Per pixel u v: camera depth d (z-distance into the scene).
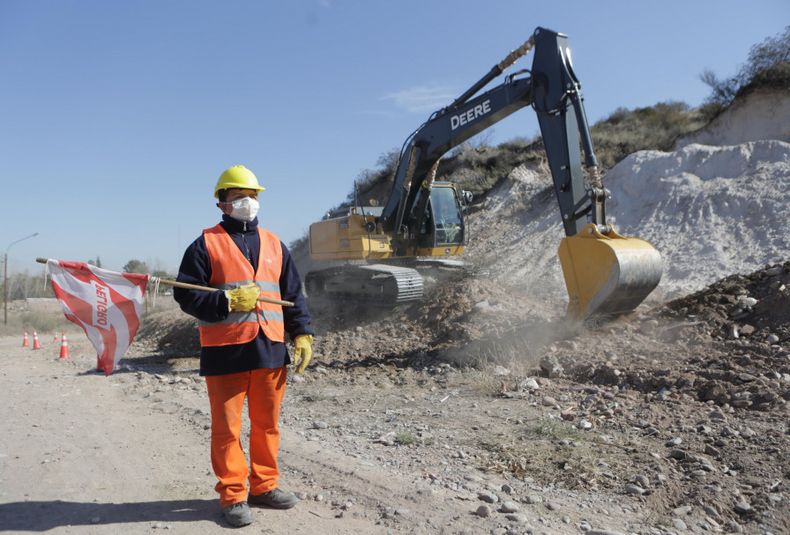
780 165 16.48
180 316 19.03
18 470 5.11
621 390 7.39
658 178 18.50
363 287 13.44
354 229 13.99
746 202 15.84
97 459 5.43
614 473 4.96
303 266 27.94
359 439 6.14
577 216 9.90
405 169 13.38
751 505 4.32
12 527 3.84
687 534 3.95
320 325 13.80
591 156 9.63
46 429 6.66
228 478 3.86
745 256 14.24
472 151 29.97
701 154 18.36
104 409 7.78
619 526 4.03
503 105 11.10
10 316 30.61
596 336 9.09
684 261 14.96
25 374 11.69
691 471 4.89
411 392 8.42
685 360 7.81
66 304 4.06
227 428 3.89
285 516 4.02
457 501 4.31
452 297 12.62
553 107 10.12
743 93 19.61
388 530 3.81
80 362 13.84
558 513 4.20
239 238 4.05
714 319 8.72
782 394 6.36
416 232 14.03
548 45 10.22
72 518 3.99
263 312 3.98
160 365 12.99
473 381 8.55
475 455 5.50
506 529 3.83
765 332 8.13
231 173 4.07
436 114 12.72
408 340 11.75
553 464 5.20
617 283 8.81
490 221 22.98
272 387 4.07
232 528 3.80
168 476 4.91
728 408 6.35
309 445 5.82
